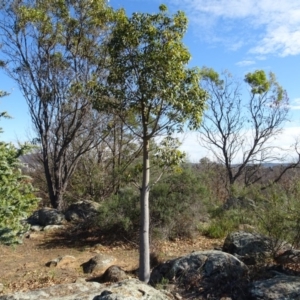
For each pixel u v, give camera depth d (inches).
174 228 448.8
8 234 205.3
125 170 524.1
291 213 270.2
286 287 188.1
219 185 776.3
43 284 289.9
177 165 291.3
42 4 594.6
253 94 907.4
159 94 266.2
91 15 587.8
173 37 266.7
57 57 614.5
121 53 275.1
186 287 209.3
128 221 447.2
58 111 634.2
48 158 674.8
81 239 463.8
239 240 283.1
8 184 212.7
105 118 629.6
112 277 291.3
